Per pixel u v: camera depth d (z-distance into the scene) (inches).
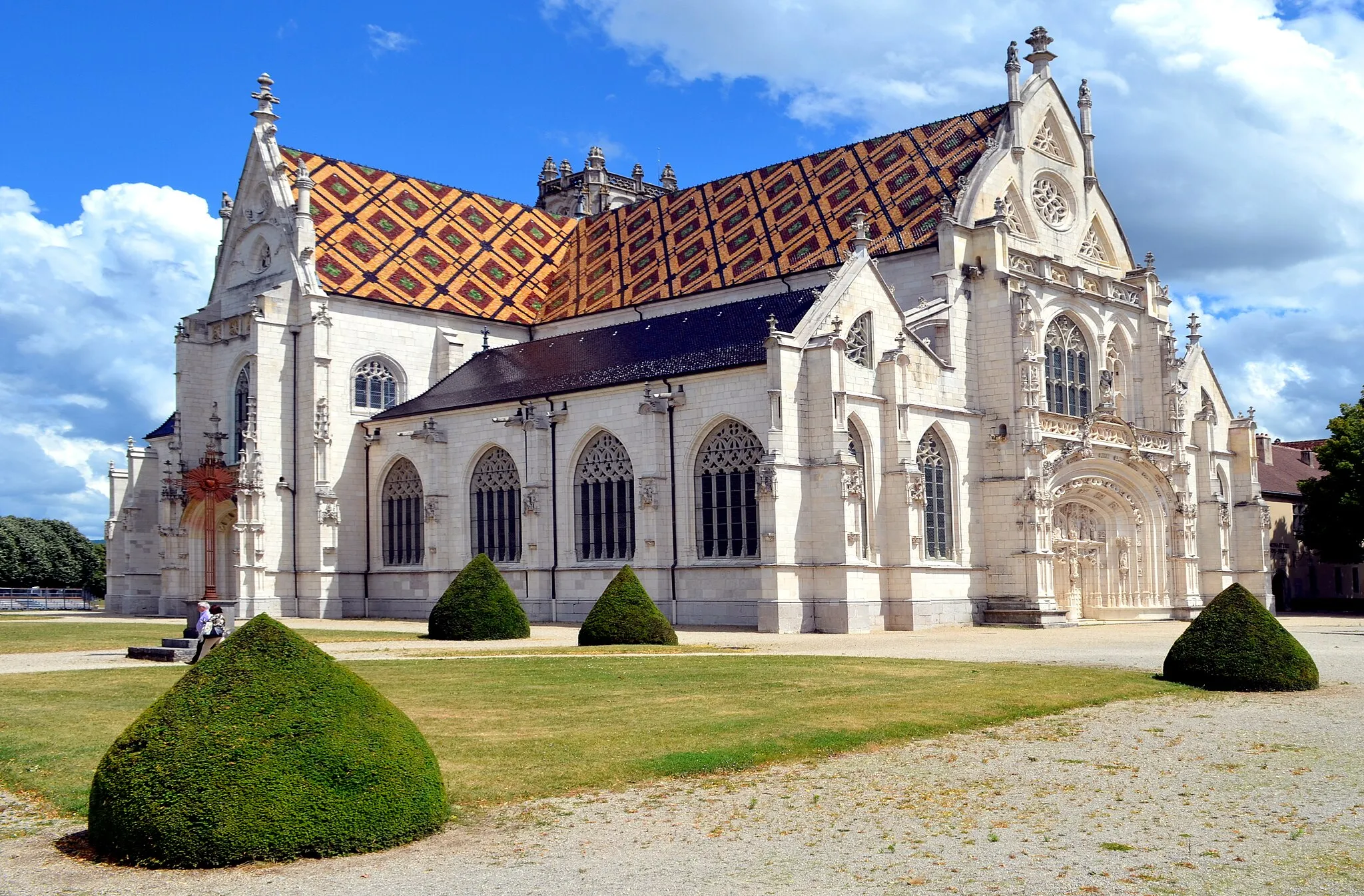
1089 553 3065.9
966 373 2827.3
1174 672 1429.6
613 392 2787.9
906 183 3137.3
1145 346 3282.5
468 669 1560.0
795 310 2672.2
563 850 700.7
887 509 2598.4
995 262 2844.5
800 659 1684.3
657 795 839.1
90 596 5068.9
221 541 3417.8
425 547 3125.0
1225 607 1423.5
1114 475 3053.6
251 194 3501.5
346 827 695.7
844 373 2490.2
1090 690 1330.0
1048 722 1141.7
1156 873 641.0
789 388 2458.2
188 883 647.1
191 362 3395.7
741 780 885.8
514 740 1011.3
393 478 3265.3
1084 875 639.1
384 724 746.2
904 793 840.9
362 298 3368.6
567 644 2058.3
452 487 3107.8
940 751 996.6
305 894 623.2
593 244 3991.1
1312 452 4630.9
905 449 2598.4
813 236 3225.9
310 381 3208.7
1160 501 3129.9
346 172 3710.6
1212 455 3427.7
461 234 3853.3
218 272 3565.5
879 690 1302.9
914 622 2546.8
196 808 677.3
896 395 2598.4
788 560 2420.0
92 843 713.6
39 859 701.3
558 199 5477.4
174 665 1664.6
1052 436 2876.5
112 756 714.8
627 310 3501.5
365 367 3380.9
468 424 3080.7
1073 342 3095.5
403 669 1562.5
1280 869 645.9
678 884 630.5
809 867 660.1
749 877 641.6
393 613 3198.8
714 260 3430.1
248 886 639.1
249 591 3093.0
